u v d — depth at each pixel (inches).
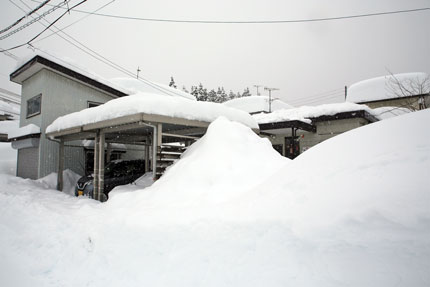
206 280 94.0
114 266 120.9
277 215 122.8
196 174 223.0
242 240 112.3
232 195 185.5
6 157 656.4
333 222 101.3
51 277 119.2
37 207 243.9
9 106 1052.5
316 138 506.9
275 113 568.1
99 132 327.3
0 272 122.0
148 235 140.1
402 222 87.3
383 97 679.7
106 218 189.8
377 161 120.6
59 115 482.0
